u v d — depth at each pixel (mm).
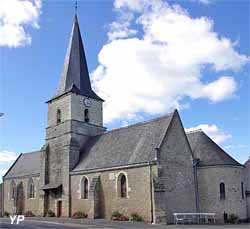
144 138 32656
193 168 32469
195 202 31578
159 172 28703
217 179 31562
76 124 39062
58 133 39906
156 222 27297
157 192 27938
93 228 23219
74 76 41688
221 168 31812
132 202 30016
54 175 39062
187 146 32500
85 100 40812
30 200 44438
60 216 36844
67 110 39406
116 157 33219
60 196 37438
